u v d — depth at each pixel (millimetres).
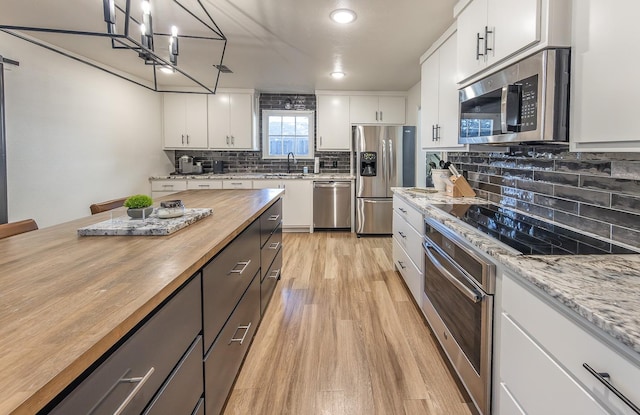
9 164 2826
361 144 5066
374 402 1667
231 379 1661
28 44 2971
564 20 1359
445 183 3107
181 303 1088
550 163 1875
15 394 506
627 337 679
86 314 761
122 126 4336
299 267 3701
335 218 5402
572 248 1326
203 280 1282
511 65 1653
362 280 3297
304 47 3301
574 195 1688
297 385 1795
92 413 668
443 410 1610
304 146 5914
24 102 2951
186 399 1125
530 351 1091
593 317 771
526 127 1517
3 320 732
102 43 3180
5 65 2768
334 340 2225
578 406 860
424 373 1880
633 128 1054
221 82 4906
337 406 1644
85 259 1172
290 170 5875
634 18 1044
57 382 552
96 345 644
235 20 2672
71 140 3486
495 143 1867
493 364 1379
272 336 2275
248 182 5254
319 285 3172
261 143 5824
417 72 4254
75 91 3535
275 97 5754
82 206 3648
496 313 1353
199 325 1249
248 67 4047
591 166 1579
